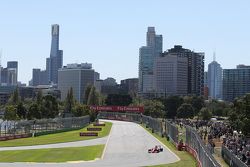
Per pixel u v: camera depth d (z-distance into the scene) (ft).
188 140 266.16
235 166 192.85
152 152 265.95
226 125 495.41
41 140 361.30
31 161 221.87
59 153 261.65
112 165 207.51
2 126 444.14
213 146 271.28
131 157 241.96
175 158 232.32
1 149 283.59
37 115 613.52
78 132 477.36
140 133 456.45
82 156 246.68
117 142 347.56
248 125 338.75
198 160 190.80
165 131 400.47
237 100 419.54
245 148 246.47
